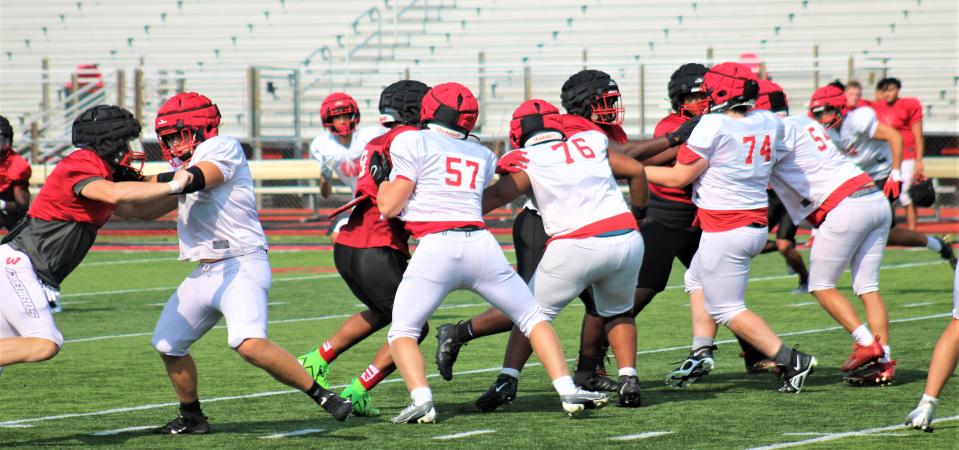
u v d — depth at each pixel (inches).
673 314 1529.3
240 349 773.3
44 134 3410.4
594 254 848.9
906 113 2172.7
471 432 809.5
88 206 761.0
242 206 792.3
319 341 1337.4
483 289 824.3
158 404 949.8
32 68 4362.7
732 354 1201.4
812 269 1014.4
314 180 3134.8
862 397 935.7
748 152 919.0
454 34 4015.8
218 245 788.6
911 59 3516.2
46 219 756.0
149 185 741.3
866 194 998.4
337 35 4141.2
